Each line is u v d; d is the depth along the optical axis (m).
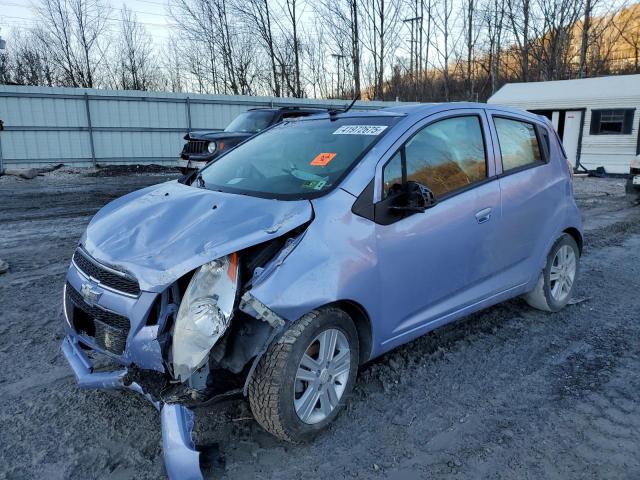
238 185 3.41
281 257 2.62
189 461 2.38
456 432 2.92
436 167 3.47
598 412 3.13
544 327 4.41
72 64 33.81
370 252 2.93
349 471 2.60
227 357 2.55
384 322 3.09
